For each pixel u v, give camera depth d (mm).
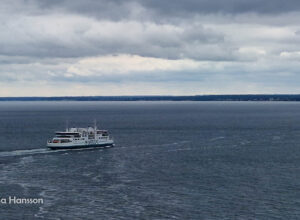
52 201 127312
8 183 147375
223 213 117188
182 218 113625
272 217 114188
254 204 124375
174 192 136500
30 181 150500
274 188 141000
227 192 136375
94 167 175375
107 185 145250
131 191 137750
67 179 153750
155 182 149375
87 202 126500
